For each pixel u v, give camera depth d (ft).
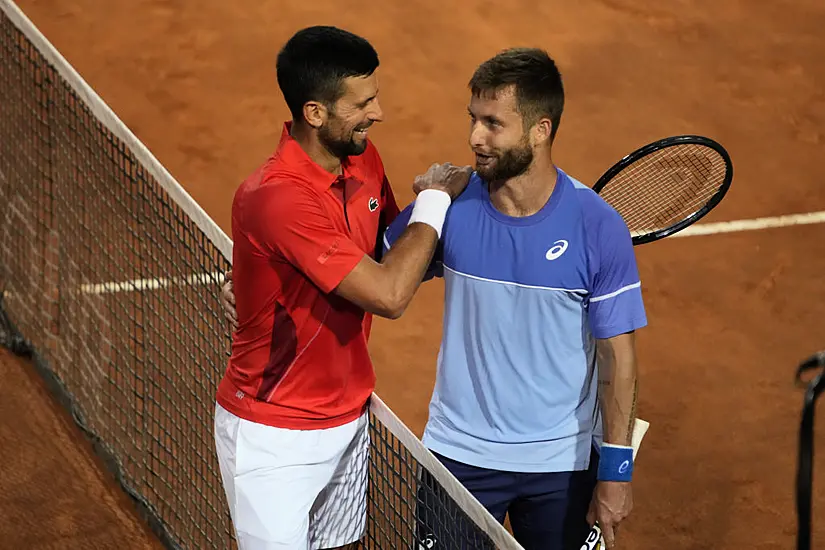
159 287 82.23
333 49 47.11
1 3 81.35
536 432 51.37
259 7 136.87
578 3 141.59
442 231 50.26
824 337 87.15
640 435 55.83
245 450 51.34
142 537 67.10
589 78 126.72
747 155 113.70
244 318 50.49
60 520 68.18
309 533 57.00
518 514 54.39
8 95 97.09
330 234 47.39
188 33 130.82
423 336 85.56
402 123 116.98
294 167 48.37
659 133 117.39
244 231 48.34
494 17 137.80
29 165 92.84
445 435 52.90
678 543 67.87
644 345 85.46
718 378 82.17
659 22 138.62
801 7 143.84
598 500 50.21
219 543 64.54
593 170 110.73
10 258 87.40
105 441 72.69
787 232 100.42
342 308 49.65
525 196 47.91
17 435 74.49
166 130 114.11
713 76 128.67
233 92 121.08
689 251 96.99
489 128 46.39
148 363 76.54
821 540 68.23
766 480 72.69
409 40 132.46
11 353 81.10
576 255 47.98
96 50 126.72
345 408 51.78
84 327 80.69
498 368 50.70
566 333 49.78
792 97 125.29
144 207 87.10
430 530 50.67
